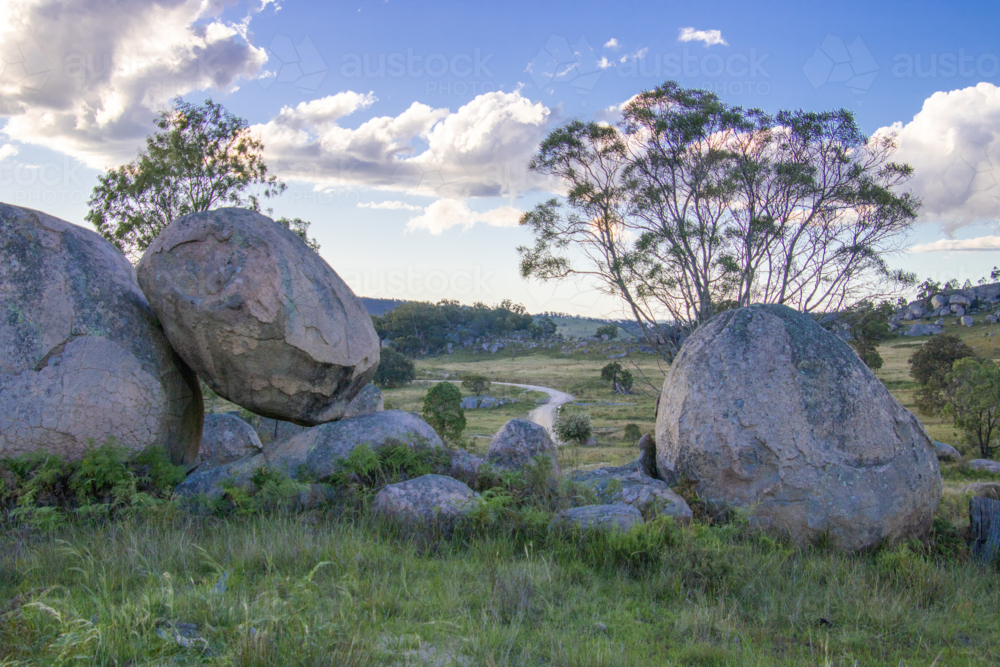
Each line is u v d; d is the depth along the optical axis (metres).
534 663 3.73
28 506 6.02
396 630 3.97
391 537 6.16
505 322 196.88
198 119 25.80
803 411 7.13
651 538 5.73
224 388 7.73
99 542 5.30
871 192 22.69
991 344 96.94
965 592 5.52
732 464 7.09
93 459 6.73
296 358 7.60
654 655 3.99
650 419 55.09
